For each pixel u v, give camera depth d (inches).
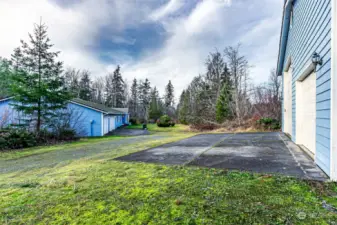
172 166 138.7
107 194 93.1
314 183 96.7
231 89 647.1
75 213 76.6
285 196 83.4
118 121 893.8
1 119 439.2
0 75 684.7
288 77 320.5
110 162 161.2
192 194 88.9
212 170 124.2
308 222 64.1
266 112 593.3
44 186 108.5
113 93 1396.4
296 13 224.4
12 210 80.7
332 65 104.4
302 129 212.5
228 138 311.3
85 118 585.6
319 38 131.4
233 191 90.2
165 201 83.1
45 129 416.2
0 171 162.9
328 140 108.7
